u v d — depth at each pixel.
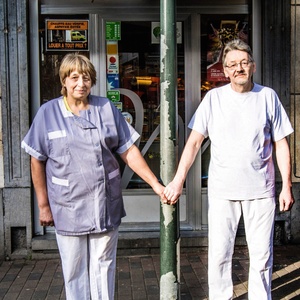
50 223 3.73
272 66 6.04
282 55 6.04
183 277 5.28
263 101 3.85
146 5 6.10
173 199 3.65
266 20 6.00
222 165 3.88
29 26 5.94
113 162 3.62
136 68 6.23
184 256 5.93
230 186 3.87
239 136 3.83
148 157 6.32
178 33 6.21
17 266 5.74
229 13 6.17
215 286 4.03
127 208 6.27
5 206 5.91
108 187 3.59
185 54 6.23
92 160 3.51
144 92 6.26
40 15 6.07
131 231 6.20
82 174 3.50
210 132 3.93
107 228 3.58
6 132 5.85
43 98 6.15
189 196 6.29
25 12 5.80
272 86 6.05
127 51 6.20
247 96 3.85
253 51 6.11
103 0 6.07
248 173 3.84
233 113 3.84
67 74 3.50
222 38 6.23
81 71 3.49
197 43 6.21
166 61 3.60
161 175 3.71
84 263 3.66
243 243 6.10
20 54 5.82
